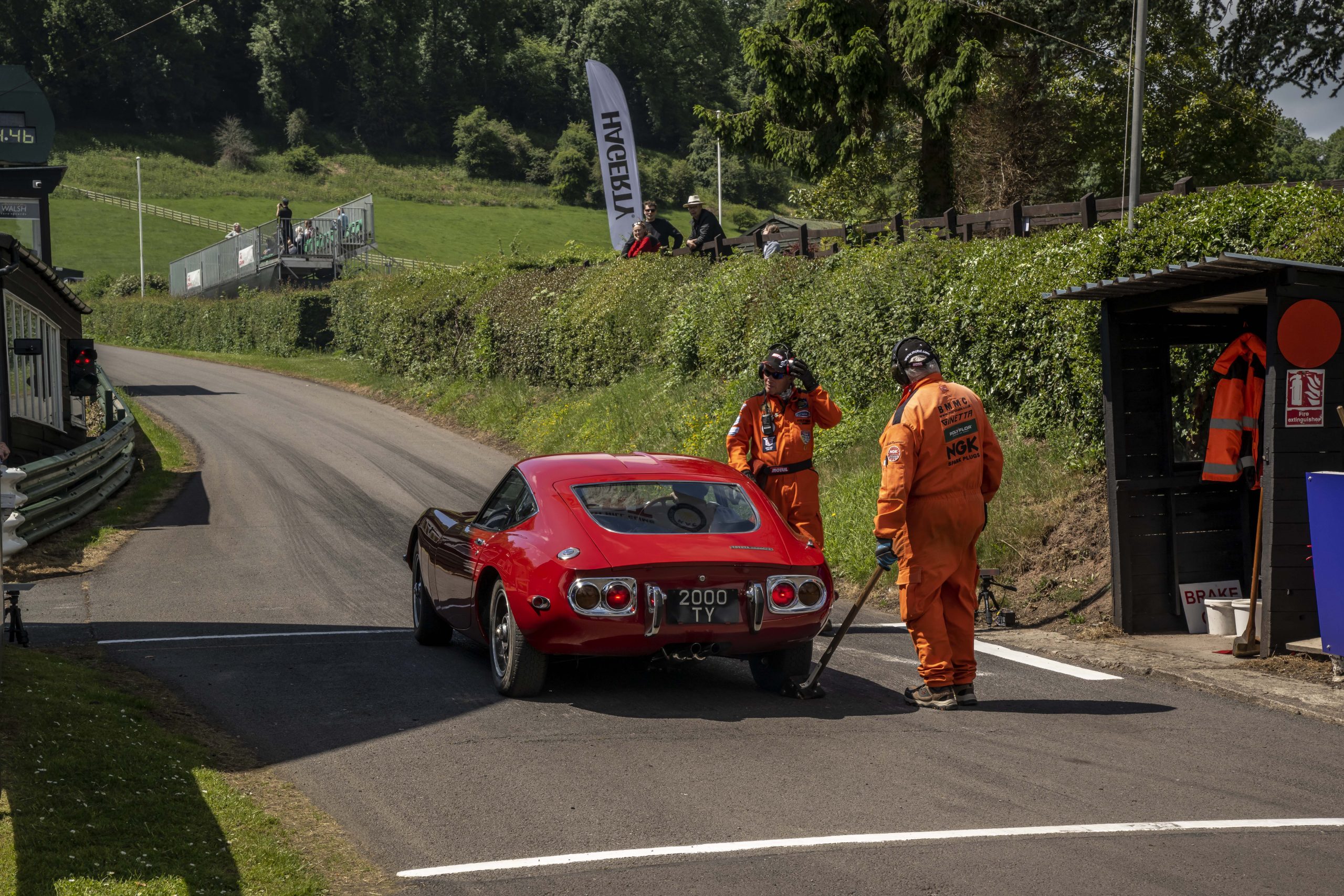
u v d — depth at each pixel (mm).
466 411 43594
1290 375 12164
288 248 76000
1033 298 20219
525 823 7785
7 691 10055
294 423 44094
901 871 6816
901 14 38000
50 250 39812
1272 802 8039
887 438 10602
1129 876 6719
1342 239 15438
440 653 13609
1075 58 47344
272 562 21500
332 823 7871
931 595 10727
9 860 6730
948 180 41125
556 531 11047
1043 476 18875
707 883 6699
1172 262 17781
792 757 9180
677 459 12672
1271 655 12234
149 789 8219
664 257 38000
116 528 25484
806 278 28766
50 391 31750
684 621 10445
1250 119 47625
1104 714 10547
